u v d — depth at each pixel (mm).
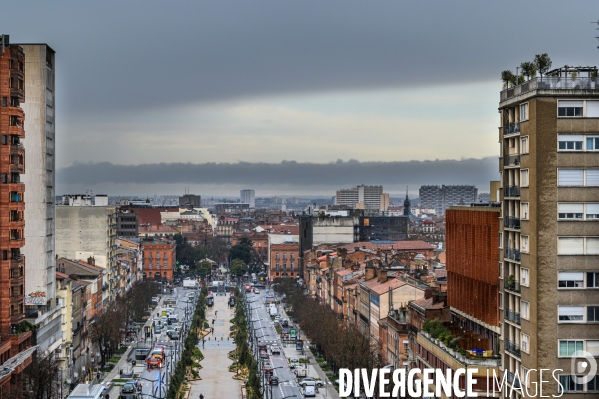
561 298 132625
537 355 132625
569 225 132750
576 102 133125
